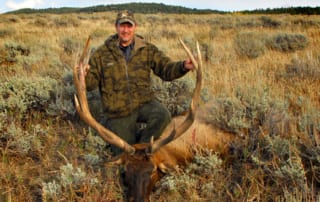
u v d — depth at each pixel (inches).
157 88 239.1
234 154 182.5
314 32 756.0
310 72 317.4
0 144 191.2
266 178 161.0
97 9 4084.6
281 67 357.7
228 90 244.4
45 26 1099.3
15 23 1250.0
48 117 229.6
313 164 161.8
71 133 210.5
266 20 1114.7
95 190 148.8
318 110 206.1
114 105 188.1
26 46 465.7
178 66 178.9
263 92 205.0
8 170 168.9
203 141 180.5
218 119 189.3
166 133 178.7
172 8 3875.5
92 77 186.7
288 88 277.0
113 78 187.0
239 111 191.3
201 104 230.8
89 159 167.6
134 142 195.0
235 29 928.9
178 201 151.5
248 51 449.4
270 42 531.2
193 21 1317.7
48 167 176.2
